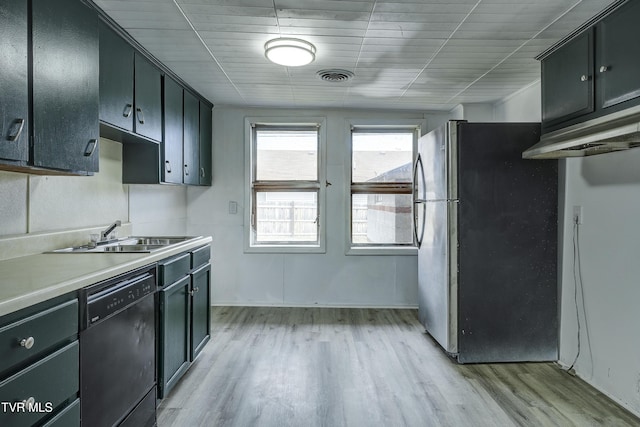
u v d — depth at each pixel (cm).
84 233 226
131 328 165
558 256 263
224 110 393
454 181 257
